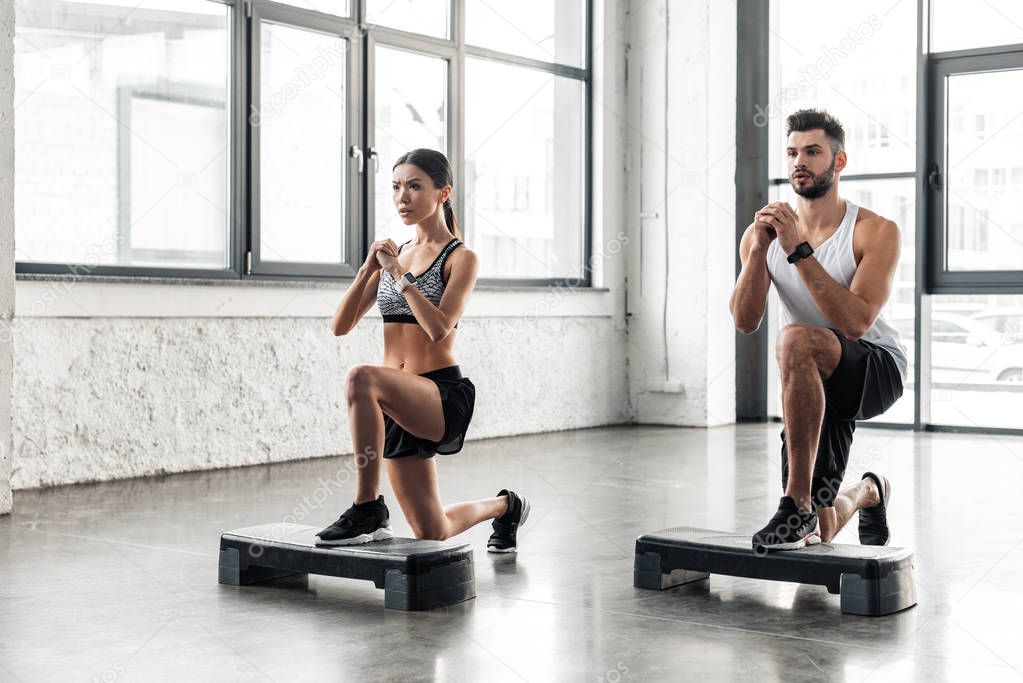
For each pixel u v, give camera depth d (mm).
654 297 7965
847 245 2842
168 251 5434
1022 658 2244
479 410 6934
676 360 7883
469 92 7086
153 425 5211
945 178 7355
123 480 5059
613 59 7941
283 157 5938
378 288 3094
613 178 7973
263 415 5711
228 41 5672
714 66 7742
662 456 6039
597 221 7922
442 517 3135
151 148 5352
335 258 6242
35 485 4781
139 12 5289
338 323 3066
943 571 3115
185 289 5312
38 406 4777
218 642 2377
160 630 2479
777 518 2723
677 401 7895
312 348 5953
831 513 2943
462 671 2160
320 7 6148
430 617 2598
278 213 5922
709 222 7746
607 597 2809
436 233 3072
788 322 3018
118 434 5074
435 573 2697
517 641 2379
